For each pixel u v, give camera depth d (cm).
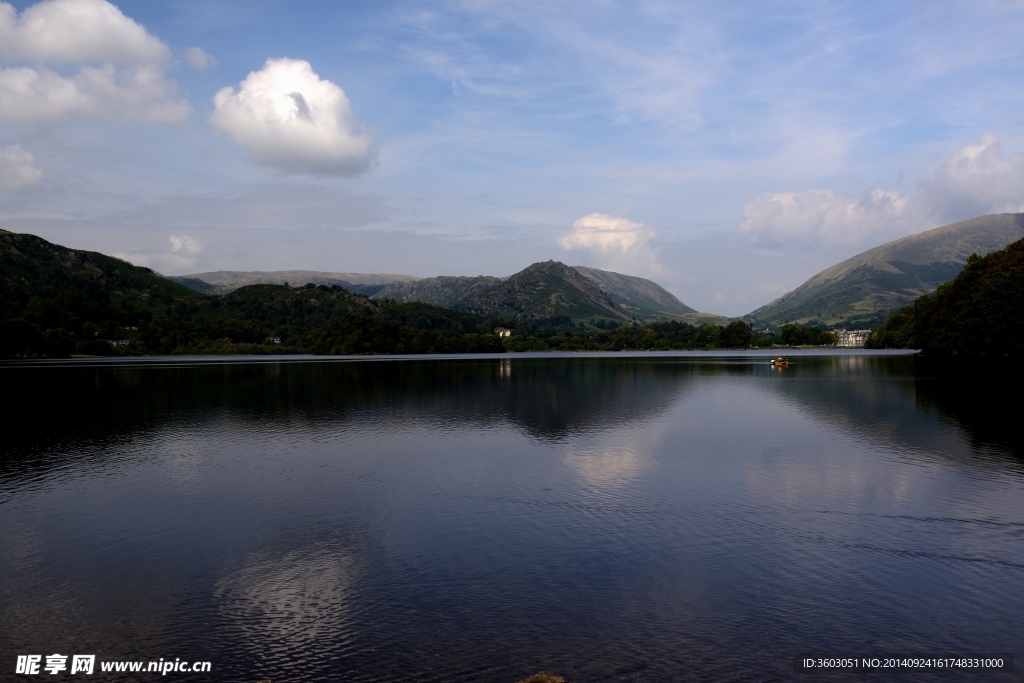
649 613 1781
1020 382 8419
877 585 1948
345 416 5794
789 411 5906
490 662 1543
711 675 1485
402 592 1931
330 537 2428
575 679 1469
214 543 2373
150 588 1978
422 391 8381
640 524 2539
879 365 13362
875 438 4362
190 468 3619
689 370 13112
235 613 1808
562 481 3250
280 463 3738
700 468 3519
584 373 12288
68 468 3631
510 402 6931
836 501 2828
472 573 2066
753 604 1833
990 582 1962
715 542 2330
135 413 6062
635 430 4869
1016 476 3228
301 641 1650
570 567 2108
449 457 3872
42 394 7950
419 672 1502
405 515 2695
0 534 2486
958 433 4516
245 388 8875
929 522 2523
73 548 2330
